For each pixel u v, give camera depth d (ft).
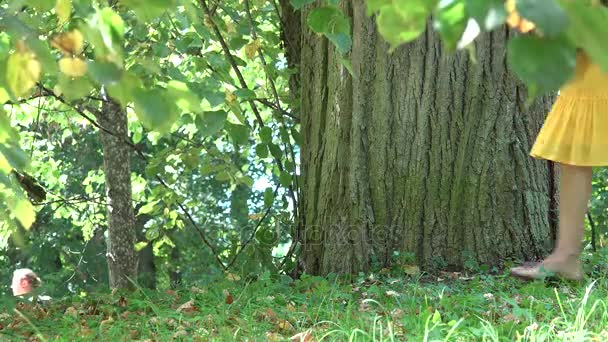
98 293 18.66
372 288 16.46
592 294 14.16
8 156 6.55
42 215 57.52
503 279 17.60
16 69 5.18
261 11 25.31
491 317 13.38
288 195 23.39
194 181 70.33
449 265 19.99
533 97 3.25
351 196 20.42
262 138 22.68
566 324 11.98
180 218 30.04
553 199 20.63
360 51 19.99
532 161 20.17
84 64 5.00
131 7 5.09
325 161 21.01
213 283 18.89
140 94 4.97
